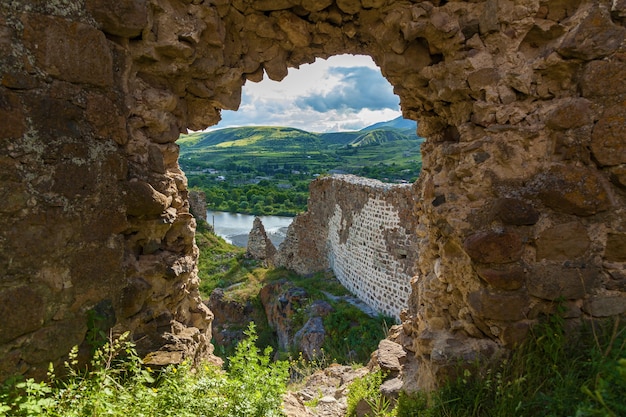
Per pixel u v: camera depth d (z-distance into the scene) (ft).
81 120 7.91
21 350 7.22
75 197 7.83
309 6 10.30
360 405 12.82
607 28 8.50
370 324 31.73
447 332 10.68
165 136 10.00
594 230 8.95
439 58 10.64
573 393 7.72
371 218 35.42
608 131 8.59
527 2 8.98
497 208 9.22
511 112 9.32
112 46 8.48
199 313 11.97
